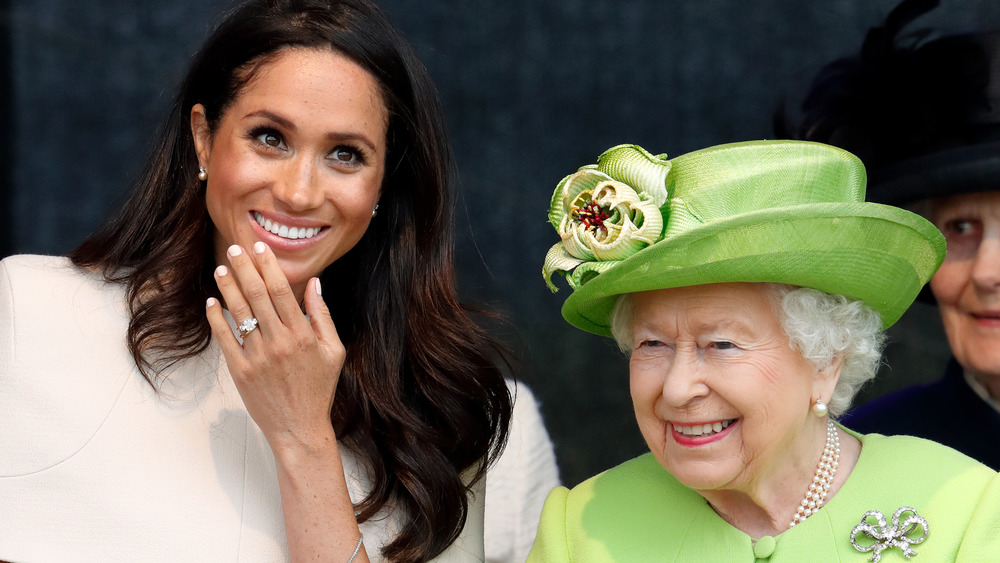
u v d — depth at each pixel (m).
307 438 9.82
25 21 17.84
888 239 8.83
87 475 9.84
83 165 17.98
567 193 9.34
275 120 9.72
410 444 10.73
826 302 9.01
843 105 14.04
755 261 8.55
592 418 17.59
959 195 13.20
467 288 17.98
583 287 9.20
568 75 17.86
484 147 18.09
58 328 10.27
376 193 10.30
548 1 17.81
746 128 17.25
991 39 13.02
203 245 10.66
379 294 11.13
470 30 17.94
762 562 9.23
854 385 9.55
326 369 9.82
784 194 8.86
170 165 10.70
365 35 10.09
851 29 16.62
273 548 10.04
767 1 17.00
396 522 10.68
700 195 8.90
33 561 9.61
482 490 11.61
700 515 9.68
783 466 9.34
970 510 8.84
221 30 10.20
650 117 17.66
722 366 8.91
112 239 10.75
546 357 17.81
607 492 10.22
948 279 13.47
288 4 10.11
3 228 17.94
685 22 17.41
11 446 9.90
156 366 10.25
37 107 17.97
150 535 9.76
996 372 13.30
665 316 9.02
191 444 10.16
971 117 13.00
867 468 9.38
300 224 9.87
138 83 17.91
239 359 9.68
